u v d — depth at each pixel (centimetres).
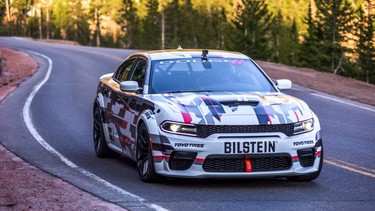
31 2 12512
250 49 9438
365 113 1498
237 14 9712
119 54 4081
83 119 1348
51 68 2938
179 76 795
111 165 858
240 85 790
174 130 677
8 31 12306
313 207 611
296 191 688
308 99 1750
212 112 680
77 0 14912
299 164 688
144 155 730
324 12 8388
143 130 730
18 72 2831
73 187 687
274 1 13738
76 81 2291
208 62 829
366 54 8212
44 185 693
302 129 692
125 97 820
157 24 12019
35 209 584
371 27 8244
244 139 665
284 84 817
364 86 2205
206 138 666
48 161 871
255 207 607
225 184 721
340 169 835
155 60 823
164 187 701
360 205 622
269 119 676
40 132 1159
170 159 678
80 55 3969
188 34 12081
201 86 779
